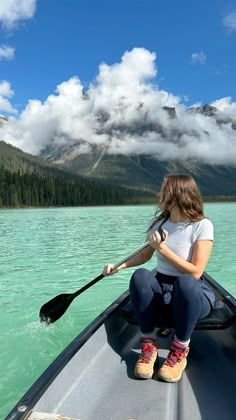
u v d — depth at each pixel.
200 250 3.10
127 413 2.53
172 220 3.24
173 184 3.15
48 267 10.66
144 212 59.84
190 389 2.81
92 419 2.46
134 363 3.18
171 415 2.52
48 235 20.16
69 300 3.87
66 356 2.68
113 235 19.84
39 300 7.32
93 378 2.79
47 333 5.58
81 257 12.39
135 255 3.55
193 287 2.81
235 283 8.70
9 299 7.40
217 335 3.65
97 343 3.11
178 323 2.88
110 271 3.58
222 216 41.12
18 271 10.11
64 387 2.53
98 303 6.98
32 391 2.29
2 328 5.80
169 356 2.95
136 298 3.01
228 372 3.05
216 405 2.63
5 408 3.71
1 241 17.31
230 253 12.88
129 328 3.83
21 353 4.92
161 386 2.84
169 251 3.05
